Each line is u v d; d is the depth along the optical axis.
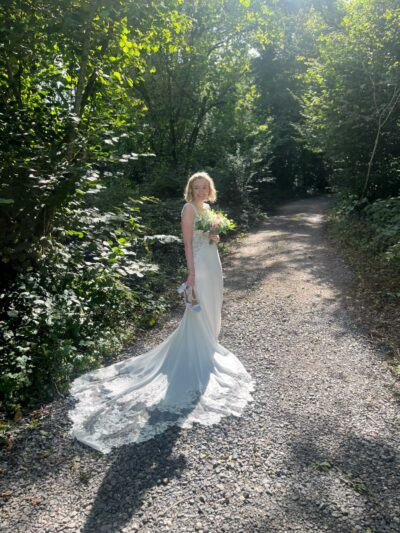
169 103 15.02
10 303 4.11
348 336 4.66
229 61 16.39
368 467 2.59
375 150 12.18
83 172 4.31
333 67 12.50
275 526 2.16
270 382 3.69
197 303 3.66
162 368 3.69
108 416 3.16
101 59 5.32
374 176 12.52
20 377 3.52
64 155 4.41
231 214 14.48
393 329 4.70
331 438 2.88
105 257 4.95
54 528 2.19
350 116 11.91
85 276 4.75
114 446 2.83
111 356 4.42
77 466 2.67
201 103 16.31
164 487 2.45
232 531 2.13
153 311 5.71
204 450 2.77
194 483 2.48
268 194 23.38
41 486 2.51
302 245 10.74
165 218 10.52
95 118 5.16
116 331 4.88
